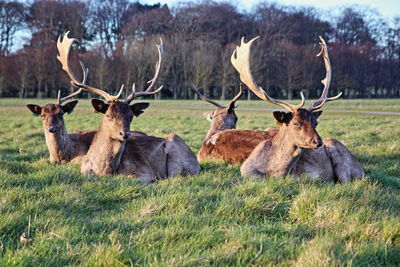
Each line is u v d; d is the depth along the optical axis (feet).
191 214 16.60
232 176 25.25
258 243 13.65
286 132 24.47
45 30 288.51
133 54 223.10
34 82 239.09
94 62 227.61
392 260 13.03
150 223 15.80
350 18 347.15
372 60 277.23
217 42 263.29
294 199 18.63
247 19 316.40
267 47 257.75
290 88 243.60
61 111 31.37
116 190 20.30
